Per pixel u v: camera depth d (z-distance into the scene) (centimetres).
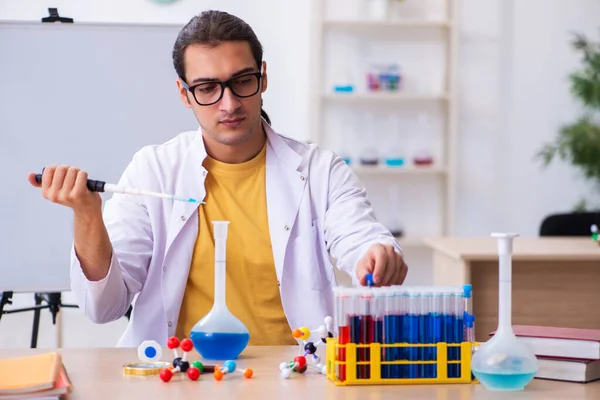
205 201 192
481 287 284
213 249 189
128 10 479
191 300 190
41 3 471
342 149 504
